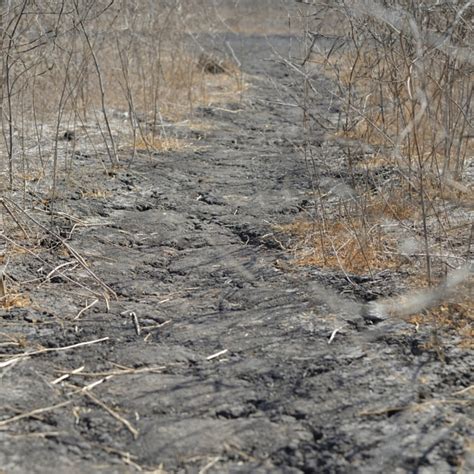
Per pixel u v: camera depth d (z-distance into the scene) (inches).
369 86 301.4
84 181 312.0
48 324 195.2
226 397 162.6
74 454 143.7
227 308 205.3
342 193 273.6
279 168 342.0
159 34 450.3
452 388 164.6
